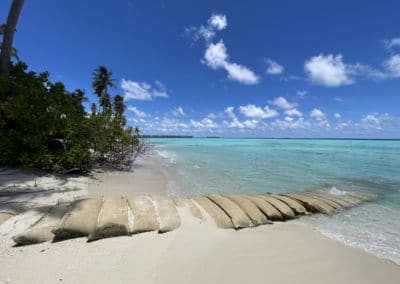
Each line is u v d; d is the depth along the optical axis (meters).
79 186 6.59
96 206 4.16
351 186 9.09
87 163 8.64
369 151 33.59
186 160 17.97
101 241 3.39
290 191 8.10
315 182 9.75
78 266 2.79
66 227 3.37
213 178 10.23
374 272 3.12
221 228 4.29
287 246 3.78
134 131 13.62
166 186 8.23
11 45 9.77
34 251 3.02
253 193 7.70
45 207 4.18
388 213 5.82
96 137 9.54
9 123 7.62
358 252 3.68
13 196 5.09
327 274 3.01
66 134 7.75
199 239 3.77
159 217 4.19
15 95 8.22
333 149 38.97
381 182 9.93
